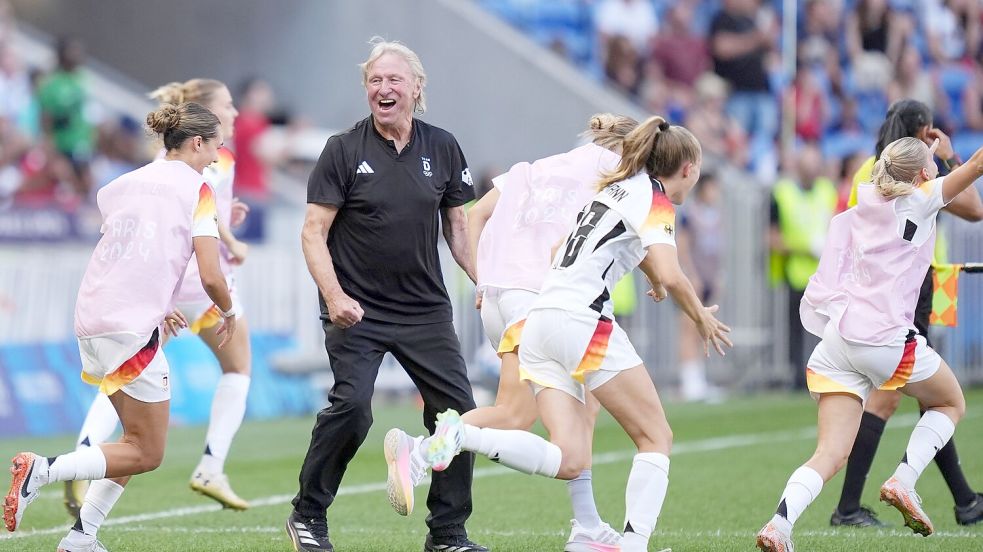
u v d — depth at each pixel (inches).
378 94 802.2
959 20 3191.4
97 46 2329.0
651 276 781.9
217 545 866.8
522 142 2492.6
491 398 1900.8
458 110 2432.3
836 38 2942.9
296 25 2370.8
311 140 2230.6
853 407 830.5
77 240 1935.3
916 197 821.9
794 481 791.7
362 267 814.5
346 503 1107.9
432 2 2412.6
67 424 1630.2
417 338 821.9
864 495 1125.1
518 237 858.1
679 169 749.3
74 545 784.3
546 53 2527.1
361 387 806.5
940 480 1214.3
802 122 2827.3
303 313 1849.2
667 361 2085.4
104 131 2219.5
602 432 1649.9
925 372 834.2
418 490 1188.5
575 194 856.9
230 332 812.6
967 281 2188.7
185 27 2347.4
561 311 737.6
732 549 847.1
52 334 1638.8
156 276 768.9
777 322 2117.4
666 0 2792.8
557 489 1180.5
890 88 3016.7
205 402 1729.8
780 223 2046.0
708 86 2765.7
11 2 2273.6
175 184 781.3
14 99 2127.2
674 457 1392.7
